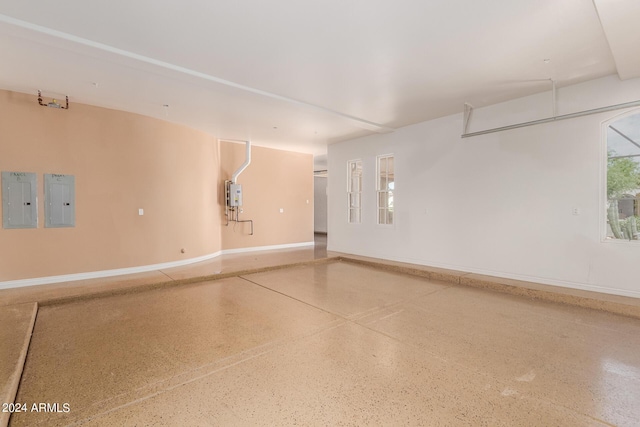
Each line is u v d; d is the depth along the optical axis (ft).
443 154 19.04
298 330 10.67
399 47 10.98
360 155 24.21
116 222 17.42
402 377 7.82
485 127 17.15
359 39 10.46
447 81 13.89
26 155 14.94
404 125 20.86
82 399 6.91
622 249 13.16
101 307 12.96
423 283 16.99
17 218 14.82
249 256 23.86
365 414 6.44
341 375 7.91
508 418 6.32
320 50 11.19
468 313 12.37
